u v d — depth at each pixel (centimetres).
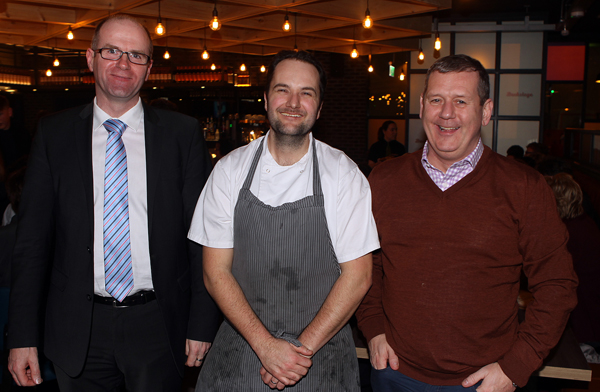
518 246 145
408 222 150
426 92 153
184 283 170
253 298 148
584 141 711
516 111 761
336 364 148
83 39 669
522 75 753
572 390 229
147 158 162
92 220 156
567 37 1000
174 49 925
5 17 515
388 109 891
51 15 545
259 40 714
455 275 143
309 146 151
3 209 331
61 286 159
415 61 788
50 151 159
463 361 144
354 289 143
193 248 170
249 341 141
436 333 144
